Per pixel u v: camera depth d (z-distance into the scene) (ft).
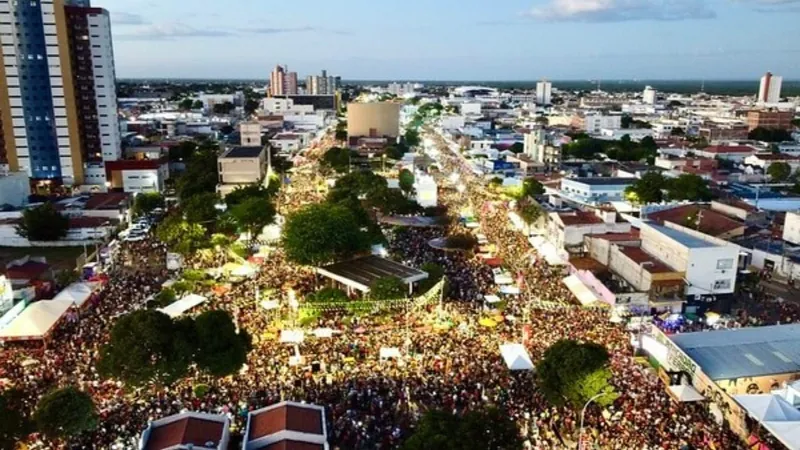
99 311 252.21
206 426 157.28
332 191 456.04
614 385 186.91
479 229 391.86
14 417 147.43
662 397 183.42
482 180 586.04
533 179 504.02
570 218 344.28
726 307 266.77
